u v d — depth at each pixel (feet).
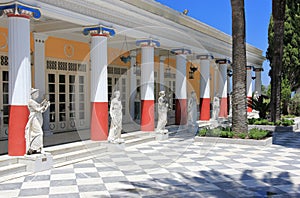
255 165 23.99
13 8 20.65
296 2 66.33
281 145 33.22
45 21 30.60
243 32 34.22
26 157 21.36
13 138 21.43
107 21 28.58
